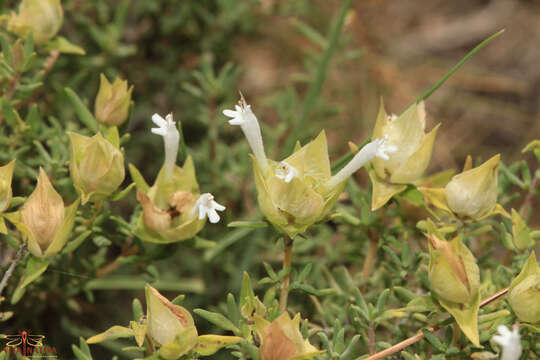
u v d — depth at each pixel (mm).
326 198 252
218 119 335
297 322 241
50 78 324
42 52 286
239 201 335
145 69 366
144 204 257
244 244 330
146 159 365
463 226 269
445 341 254
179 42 368
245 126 251
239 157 339
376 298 276
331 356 252
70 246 258
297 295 310
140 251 272
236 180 332
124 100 271
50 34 281
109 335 247
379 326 292
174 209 259
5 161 280
